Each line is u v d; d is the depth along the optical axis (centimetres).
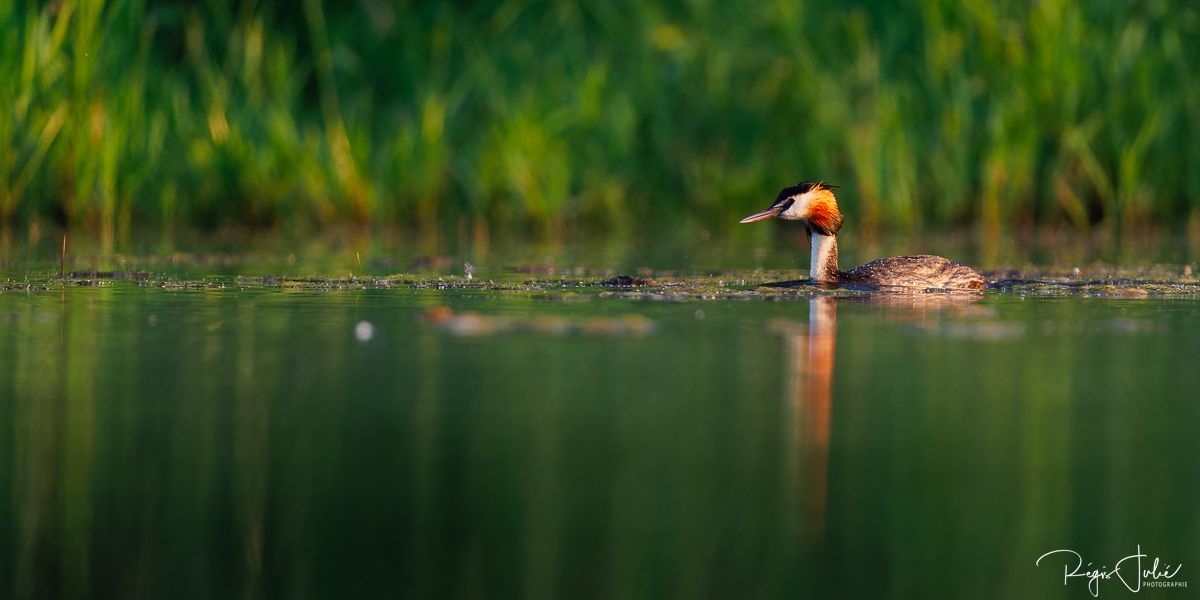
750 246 2223
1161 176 2408
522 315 1361
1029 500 803
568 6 2680
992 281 1678
